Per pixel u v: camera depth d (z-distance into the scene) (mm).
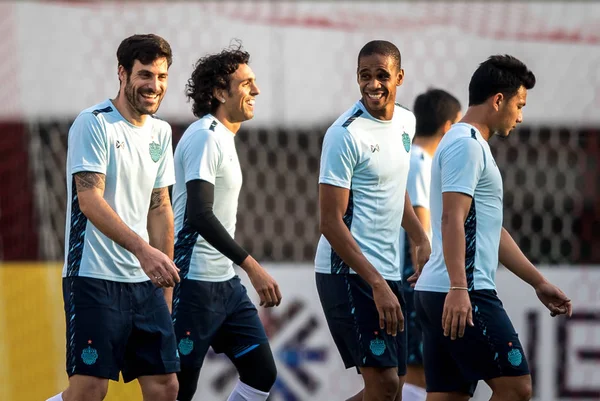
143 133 14805
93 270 14227
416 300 15383
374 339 15328
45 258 23734
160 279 13398
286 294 20078
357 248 15008
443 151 14609
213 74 16609
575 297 20156
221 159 16297
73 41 24969
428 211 18344
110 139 14359
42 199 24312
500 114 14906
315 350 20000
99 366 14109
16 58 24766
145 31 24984
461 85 24906
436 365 15250
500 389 14469
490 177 14539
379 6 25062
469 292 14406
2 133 24562
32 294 19844
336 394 19953
